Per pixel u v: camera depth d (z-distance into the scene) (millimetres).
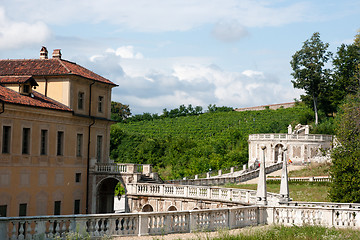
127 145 100188
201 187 43094
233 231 24391
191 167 81375
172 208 46000
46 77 50562
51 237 20938
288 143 79375
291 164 73688
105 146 56031
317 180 56812
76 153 50875
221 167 81000
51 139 47000
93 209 52031
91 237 21812
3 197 41031
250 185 56781
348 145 38875
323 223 27562
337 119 89688
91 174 52406
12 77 46406
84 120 51906
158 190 47500
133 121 145375
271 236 23219
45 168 46094
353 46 96938
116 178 50719
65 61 54688
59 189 47938
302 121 105188
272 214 29109
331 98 97375
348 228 26344
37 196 45031
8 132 41812
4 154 41062
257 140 81562
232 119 129250
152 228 23719
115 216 22641
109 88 57219
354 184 36031
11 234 19953
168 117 151875
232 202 38594
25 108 42938
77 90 51312
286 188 32188
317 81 97625
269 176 64250
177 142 96250
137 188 49219
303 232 23859
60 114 47688
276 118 121250
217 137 106625
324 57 98312
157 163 93000
